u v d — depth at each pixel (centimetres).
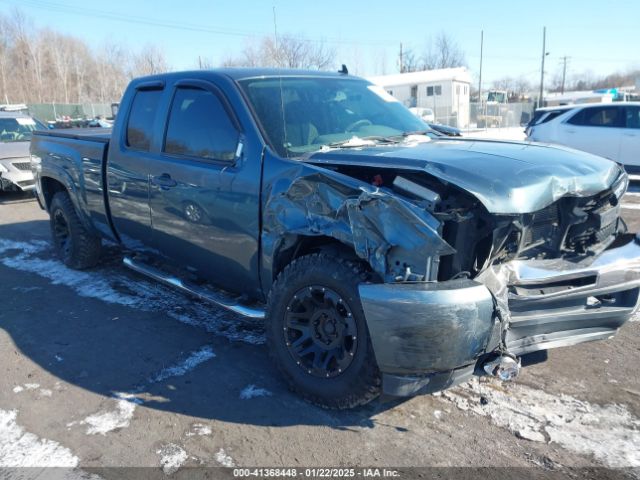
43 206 633
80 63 6694
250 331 432
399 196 280
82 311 482
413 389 271
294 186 310
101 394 346
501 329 269
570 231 319
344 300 290
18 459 286
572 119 1129
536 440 288
